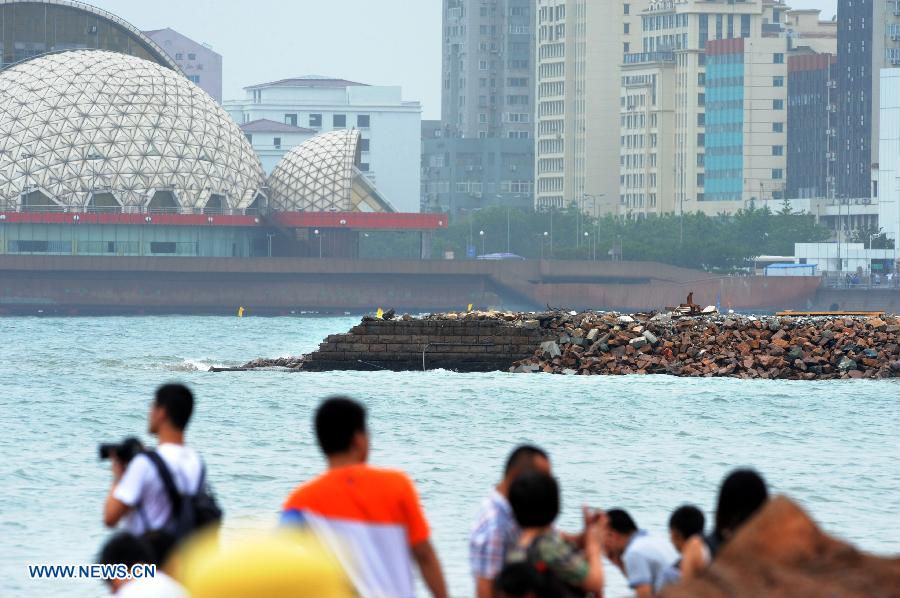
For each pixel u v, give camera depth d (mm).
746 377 143000
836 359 146000
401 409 111625
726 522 23812
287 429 96688
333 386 134250
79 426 100438
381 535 21547
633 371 146750
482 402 117188
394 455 82562
